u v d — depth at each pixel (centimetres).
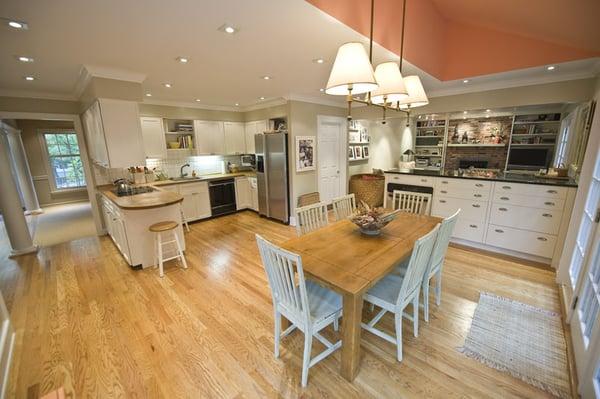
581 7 203
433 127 666
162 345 200
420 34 283
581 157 308
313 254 183
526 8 235
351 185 641
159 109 485
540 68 300
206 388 164
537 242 317
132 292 274
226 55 250
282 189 500
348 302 154
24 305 256
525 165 543
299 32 201
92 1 155
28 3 154
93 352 195
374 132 701
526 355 184
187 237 441
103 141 305
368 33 211
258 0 156
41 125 714
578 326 183
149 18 177
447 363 179
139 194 372
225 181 562
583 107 331
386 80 201
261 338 206
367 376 170
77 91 383
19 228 377
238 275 308
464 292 261
